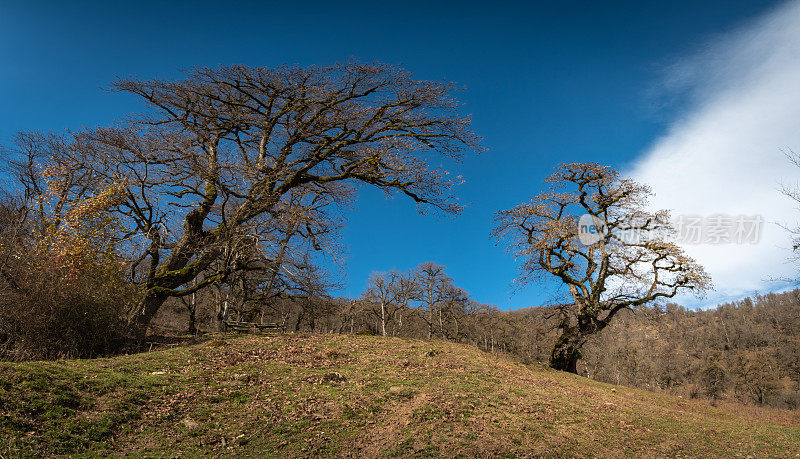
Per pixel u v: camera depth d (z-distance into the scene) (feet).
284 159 52.16
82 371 24.94
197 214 52.75
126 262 43.04
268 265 58.23
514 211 71.61
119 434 19.13
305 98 50.75
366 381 32.53
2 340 31.40
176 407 22.77
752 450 27.27
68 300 32.78
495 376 42.42
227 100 51.26
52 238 37.27
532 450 22.88
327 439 21.18
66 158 47.80
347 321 124.88
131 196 45.47
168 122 49.83
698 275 58.65
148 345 40.98
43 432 17.43
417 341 61.93
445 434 23.35
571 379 55.42
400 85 51.60
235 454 18.81
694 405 47.52
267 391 27.37
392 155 52.39
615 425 30.63
